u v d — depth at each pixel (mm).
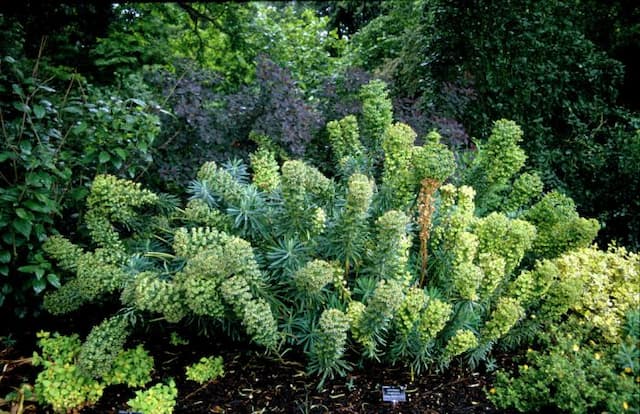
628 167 4934
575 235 2920
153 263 2910
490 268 2584
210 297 2367
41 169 2854
